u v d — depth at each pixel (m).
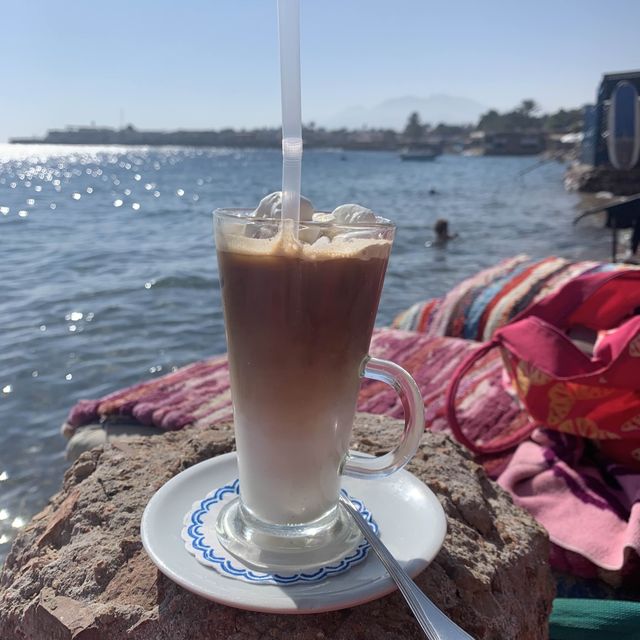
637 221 1.74
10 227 4.17
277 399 0.28
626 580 0.53
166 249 3.29
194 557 0.28
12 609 0.31
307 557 0.28
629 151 6.72
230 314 0.29
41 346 1.73
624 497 0.58
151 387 0.89
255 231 0.27
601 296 0.69
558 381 0.59
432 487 0.38
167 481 0.36
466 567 0.31
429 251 3.48
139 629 0.27
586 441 0.64
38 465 1.12
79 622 0.28
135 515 0.34
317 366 0.28
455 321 1.08
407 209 6.16
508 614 0.31
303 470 0.29
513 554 0.34
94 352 1.69
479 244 3.72
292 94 0.26
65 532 0.35
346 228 0.27
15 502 1.02
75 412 0.84
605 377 0.56
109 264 2.84
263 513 0.30
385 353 0.98
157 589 0.29
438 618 0.24
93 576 0.30
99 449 0.42
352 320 0.29
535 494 0.61
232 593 0.26
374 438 0.44
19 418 1.29
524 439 0.68
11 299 2.21
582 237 3.95
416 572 0.28
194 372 0.94
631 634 0.41
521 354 0.62
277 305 0.27
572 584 0.54
